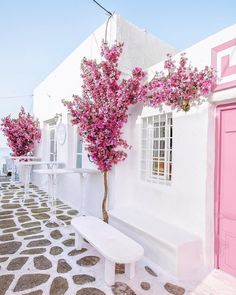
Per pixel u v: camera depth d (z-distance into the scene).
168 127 4.02
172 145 3.66
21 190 8.08
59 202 6.43
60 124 7.04
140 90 3.88
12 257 3.12
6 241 3.67
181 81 3.27
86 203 5.50
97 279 2.63
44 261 3.02
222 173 3.06
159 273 2.87
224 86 2.85
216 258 3.07
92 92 3.92
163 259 2.96
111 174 4.59
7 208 5.70
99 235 2.88
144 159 4.60
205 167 3.08
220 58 2.92
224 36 2.89
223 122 3.05
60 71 7.16
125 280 2.67
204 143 3.12
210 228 3.10
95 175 5.16
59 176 6.96
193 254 2.94
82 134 4.08
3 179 10.42
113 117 3.83
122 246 2.57
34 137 9.00
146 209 4.24
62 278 2.63
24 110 9.40
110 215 4.10
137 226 3.42
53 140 8.12
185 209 3.38
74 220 3.48
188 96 3.20
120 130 4.39
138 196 4.47
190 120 3.35
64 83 6.85
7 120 9.15
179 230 3.30
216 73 2.96
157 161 4.35
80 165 6.21
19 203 6.23
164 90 3.53
